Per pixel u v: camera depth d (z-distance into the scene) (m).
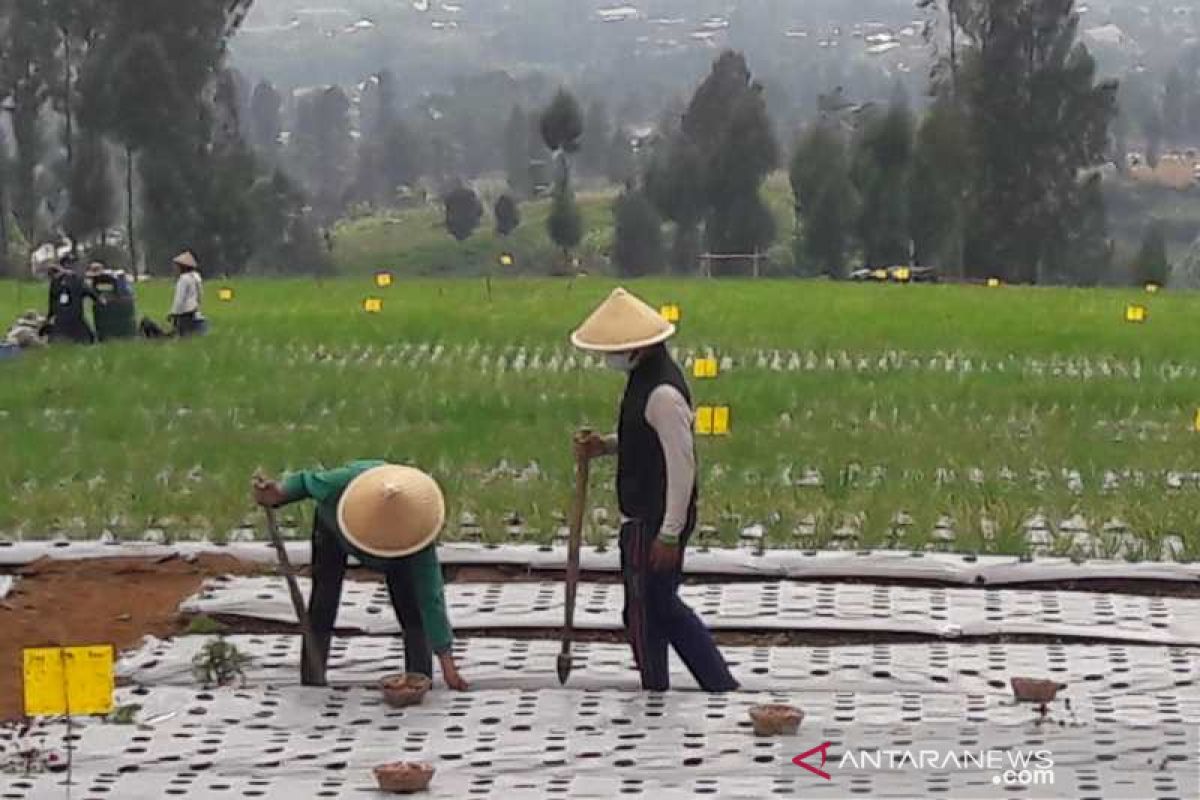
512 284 83.25
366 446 32.50
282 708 18.39
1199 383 41.84
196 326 53.19
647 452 18.75
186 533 25.81
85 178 117.19
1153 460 31.28
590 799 15.73
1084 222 119.75
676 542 18.69
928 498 27.83
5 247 121.50
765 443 32.50
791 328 56.06
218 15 118.75
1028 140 118.44
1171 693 18.97
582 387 40.62
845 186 117.81
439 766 16.69
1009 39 117.81
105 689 15.91
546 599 22.70
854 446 32.50
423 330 54.53
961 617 21.98
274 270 132.62
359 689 19.06
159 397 39.16
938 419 36.06
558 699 18.59
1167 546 25.25
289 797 15.91
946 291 79.25
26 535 25.95
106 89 114.44
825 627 21.69
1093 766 16.53
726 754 16.88
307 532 25.89
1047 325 58.12
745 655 20.42
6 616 22.09
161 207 115.75
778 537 25.52
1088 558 24.44
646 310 18.83
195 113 116.94
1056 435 33.84
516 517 26.86
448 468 30.53
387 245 180.12
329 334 53.44
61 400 38.78
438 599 18.98
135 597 22.97
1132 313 59.94
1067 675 19.66
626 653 20.50
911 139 115.94
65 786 16.14
